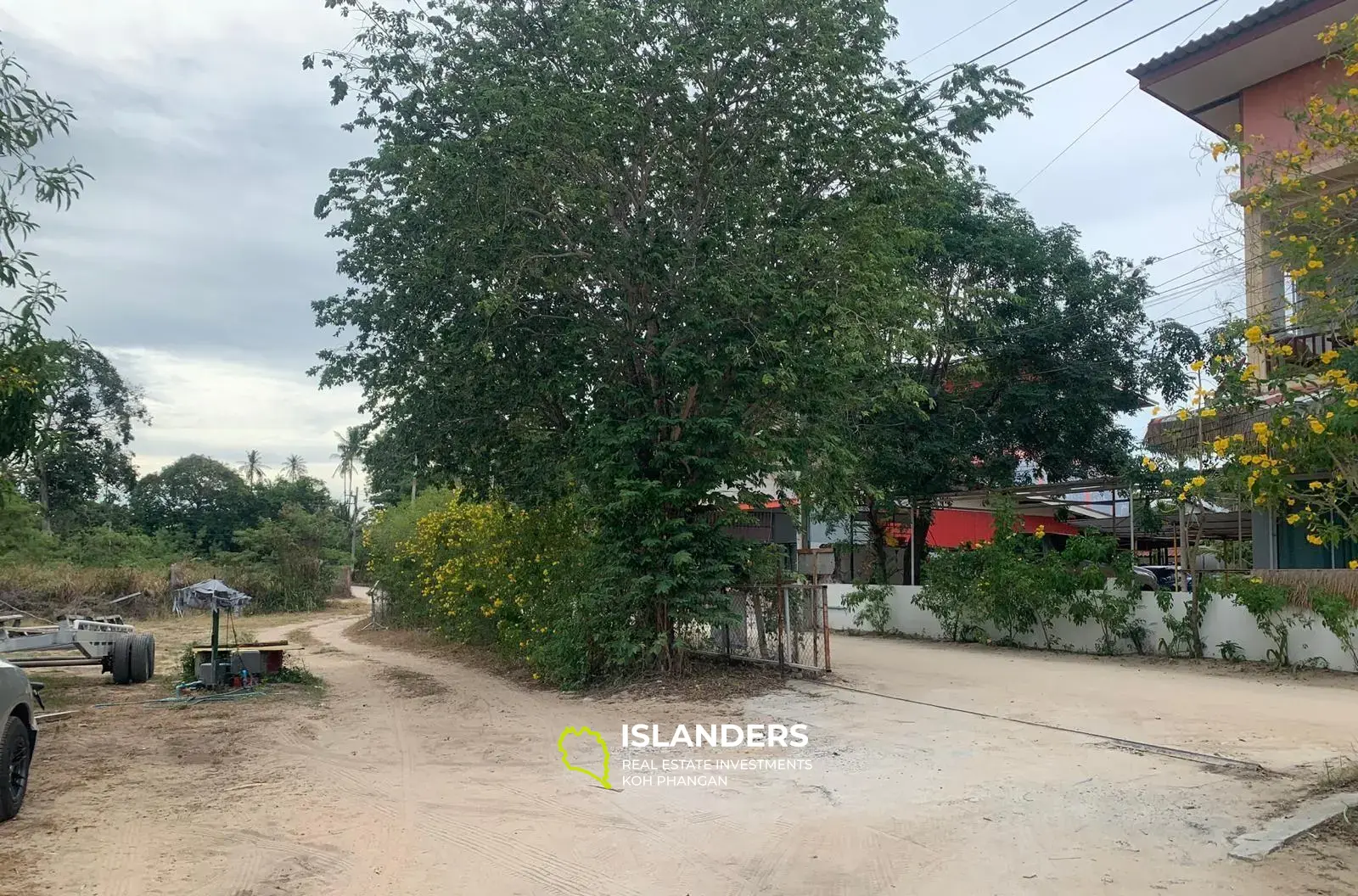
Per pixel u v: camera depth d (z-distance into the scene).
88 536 46.03
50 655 21.28
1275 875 5.20
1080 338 21.05
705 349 12.39
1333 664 13.08
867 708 10.80
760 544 13.96
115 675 16.38
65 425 45.53
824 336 11.89
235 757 9.53
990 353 20.97
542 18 12.64
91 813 7.27
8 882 5.60
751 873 5.63
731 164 12.64
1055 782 7.35
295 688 14.99
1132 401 21.12
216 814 7.24
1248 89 15.24
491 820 6.96
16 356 9.63
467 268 12.16
